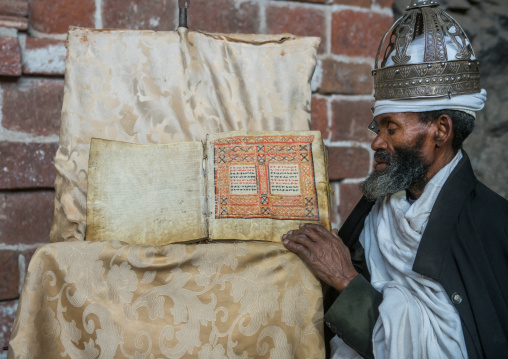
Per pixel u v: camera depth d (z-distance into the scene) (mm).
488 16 2211
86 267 1129
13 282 1593
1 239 1579
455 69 1172
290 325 1174
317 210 1231
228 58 1342
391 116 1207
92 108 1269
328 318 1188
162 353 1126
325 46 1919
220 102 1331
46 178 1616
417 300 1164
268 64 1353
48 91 1612
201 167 1232
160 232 1192
